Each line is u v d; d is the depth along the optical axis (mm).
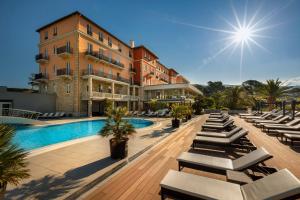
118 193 3100
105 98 23078
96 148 5941
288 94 27406
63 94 23047
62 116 21203
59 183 3355
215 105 35125
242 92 33000
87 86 23250
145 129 10391
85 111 23359
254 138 8078
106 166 4250
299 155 5449
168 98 28391
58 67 23547
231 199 2211
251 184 2521
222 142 5695
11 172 2070
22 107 19641
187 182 2623
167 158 5016
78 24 21812
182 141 7227
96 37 24781
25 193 2975
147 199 2908
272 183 2328
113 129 4973
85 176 3674
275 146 6594
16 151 2248
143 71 34531
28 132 12188
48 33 24781
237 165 3477
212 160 3768
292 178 2242
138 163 4605
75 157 4953
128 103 29438
